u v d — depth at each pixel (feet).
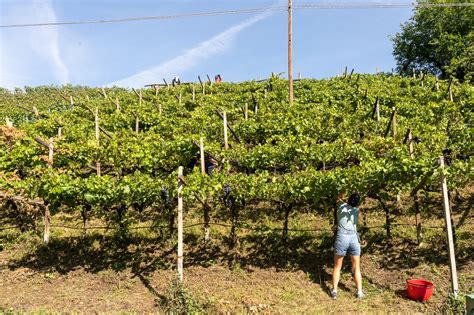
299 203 37.11
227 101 70.74
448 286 24.57
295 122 46.73
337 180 28.19
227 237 32.45
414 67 126.82
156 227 33.71
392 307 22.89
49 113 71.72
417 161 27.30
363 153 34.86
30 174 37.70
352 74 89.76
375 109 48.93
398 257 28.37
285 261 29.01
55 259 30.63
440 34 114.42
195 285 26.21
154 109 64.54
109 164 40.60
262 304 23.26
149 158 37.76
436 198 36.81
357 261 24.30
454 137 38.93
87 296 25.57
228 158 37.63
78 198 30.63
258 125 47.57
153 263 29.43
